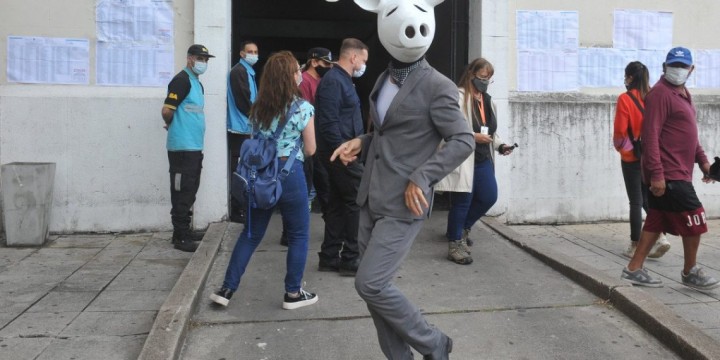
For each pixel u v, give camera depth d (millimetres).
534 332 3900
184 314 3846
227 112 6406
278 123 4027
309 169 5949
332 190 5016
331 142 4730
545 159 6945
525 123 6898
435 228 6582
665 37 7215
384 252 2828
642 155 4504
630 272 4707
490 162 5504
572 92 7031
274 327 3965
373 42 13688
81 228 6270
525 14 6902
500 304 4375
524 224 6961
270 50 15070
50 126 6180
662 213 4539
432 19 2885
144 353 3330
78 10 6203
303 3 12570
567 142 6973
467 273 5070
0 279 4840
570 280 4883
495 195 5488
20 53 6152
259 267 5199
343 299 4461
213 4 6238
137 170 6301
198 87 5777
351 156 3145
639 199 5500
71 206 6254
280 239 6051
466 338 3811
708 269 5199
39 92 6184
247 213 4133
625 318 4117
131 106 6254
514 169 6910
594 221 7070
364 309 4266
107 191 6281
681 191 4379
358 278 2832
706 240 6277
